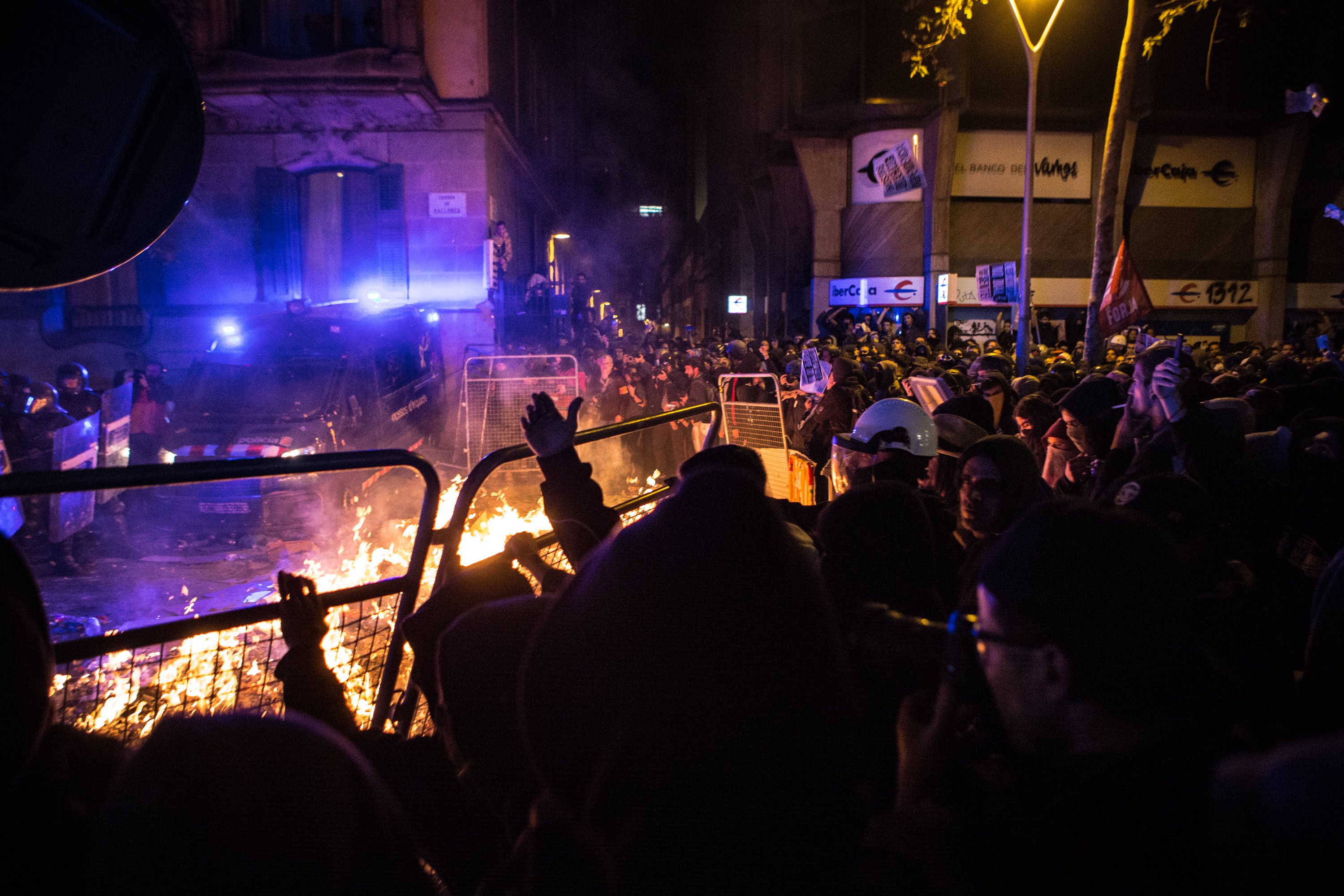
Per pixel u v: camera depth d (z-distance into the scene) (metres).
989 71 30.16
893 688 1.47
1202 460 3.18
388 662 2.78
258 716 1.02
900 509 1.90
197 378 10.25
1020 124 31.62
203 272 19.62
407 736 2.72
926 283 31.86
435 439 14.13
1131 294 13.26
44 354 18.83
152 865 0.90
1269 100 30.92
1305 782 0.71
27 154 1.76
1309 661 1.90
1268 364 7.30
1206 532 2.16
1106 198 16.81
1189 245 32.81
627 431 3.42
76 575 7.91
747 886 1.16
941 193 30.89
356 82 17.72
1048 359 13.20
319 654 1.88
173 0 17.61
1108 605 1.13
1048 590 1.15
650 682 1.18
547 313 22.39
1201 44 30.50
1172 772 1.10
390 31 17.89
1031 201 18.98
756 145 39.75
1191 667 1.17
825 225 32.72
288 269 19.70
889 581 1.85
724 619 1.19
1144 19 16.39
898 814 1.30
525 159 24.91
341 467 2.53
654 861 1.17
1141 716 1.14
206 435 9.38
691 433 12.58
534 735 1.28
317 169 19.78
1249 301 33.16
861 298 32.38
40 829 1.13
